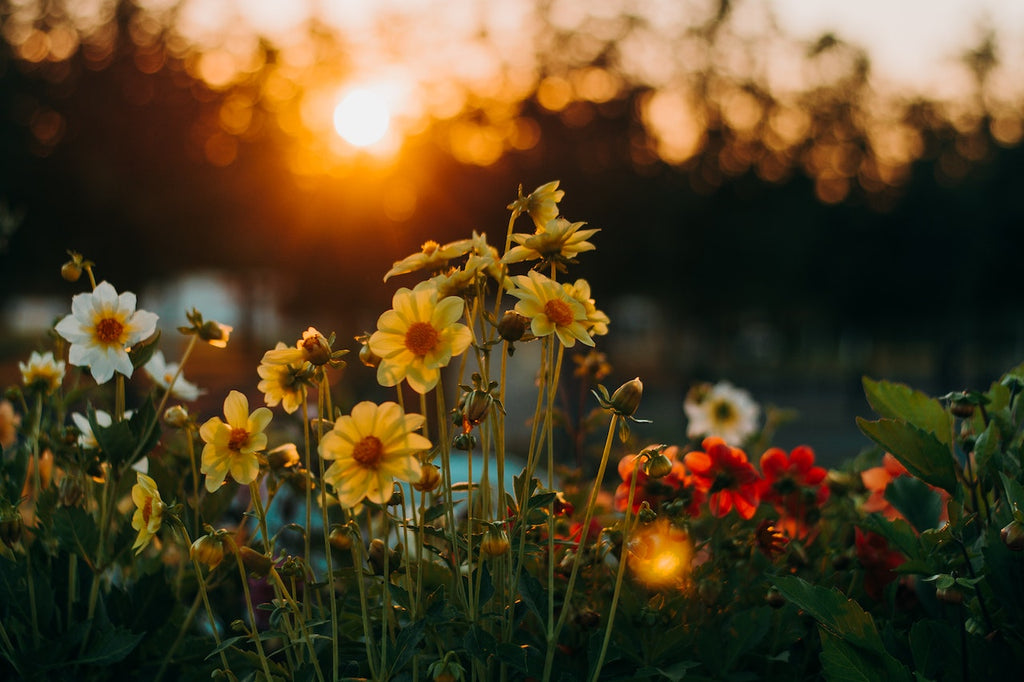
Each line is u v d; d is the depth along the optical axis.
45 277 16.34
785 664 1.43
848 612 1.25
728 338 24.78
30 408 1.75
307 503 1.23
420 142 16.89
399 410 1.11
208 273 17.55
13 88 14.72
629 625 1.43
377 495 1.09
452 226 16.58
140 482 1.23
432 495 1.36
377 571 1.36
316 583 1.33
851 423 20.16
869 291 21.22
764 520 1.53
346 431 1.10
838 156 21.05
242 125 15.74
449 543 1.38
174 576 1.72
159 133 15.08
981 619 1.30
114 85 15.02
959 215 21.33
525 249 1.27
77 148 14.88
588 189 17.44
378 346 1.16
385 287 16.48
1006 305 22.84
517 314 1.21
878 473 1.84
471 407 1.16
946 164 22.42
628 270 18.30
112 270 15.20
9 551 1.49
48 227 14.81
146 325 1.49
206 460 1.21
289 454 1.39
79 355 1.46
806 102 20.73
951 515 1.30
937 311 22.27
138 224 14.77
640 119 18.11
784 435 17.92
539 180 17.05
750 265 18.91
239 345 26.28
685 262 18.56
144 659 1.50
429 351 1.15
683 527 1.43
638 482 1.57
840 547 1.71
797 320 25.39
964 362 25.67
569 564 1.41
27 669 1.37
